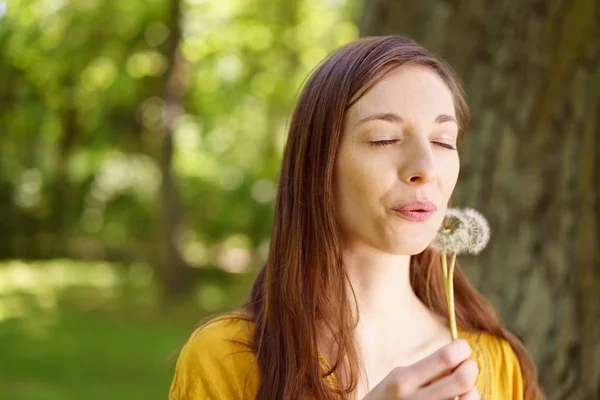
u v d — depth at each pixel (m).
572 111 2.40
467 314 1.48
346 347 1.24
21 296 12.19
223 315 1.37
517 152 2.46
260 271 1.45
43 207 16.84
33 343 8.38
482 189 2.49
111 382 6.73
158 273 13.42
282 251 1.30
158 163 12.74
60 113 12.25
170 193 11.97
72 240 17.45
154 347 8.40
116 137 12.91
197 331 1.34
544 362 2.38
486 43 2.54
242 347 1.29
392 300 1.33
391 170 1.18
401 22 2.79
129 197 16.12
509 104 2.49
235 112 13.37
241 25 12.51
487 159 2.50
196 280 13.38
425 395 1.04
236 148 14.64
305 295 1.26
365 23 3.00
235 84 12.80
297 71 12.75
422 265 1.48
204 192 15.27
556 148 2.42
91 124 12.46
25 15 11.02
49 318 10.09
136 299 12.12
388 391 1.05
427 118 1.20
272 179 14.48
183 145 14.30
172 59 11.55
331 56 1.31
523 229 2.44
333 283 1.26
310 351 1.24
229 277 14.16
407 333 1.34
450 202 2.53
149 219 16.23
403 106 1.19
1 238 17.06
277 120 13.73
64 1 11.51
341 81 1.23
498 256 2.46
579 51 2.39
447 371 1.07
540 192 2.43
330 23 12.70
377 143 1.19
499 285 2.45
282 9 12.46
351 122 1.21
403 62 1.22
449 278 1.26
